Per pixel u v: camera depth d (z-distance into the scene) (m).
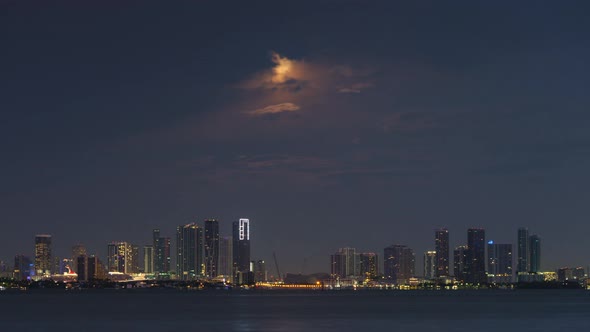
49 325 185.25
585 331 162.12
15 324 189.38
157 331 164.75
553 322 192.38
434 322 192.50
